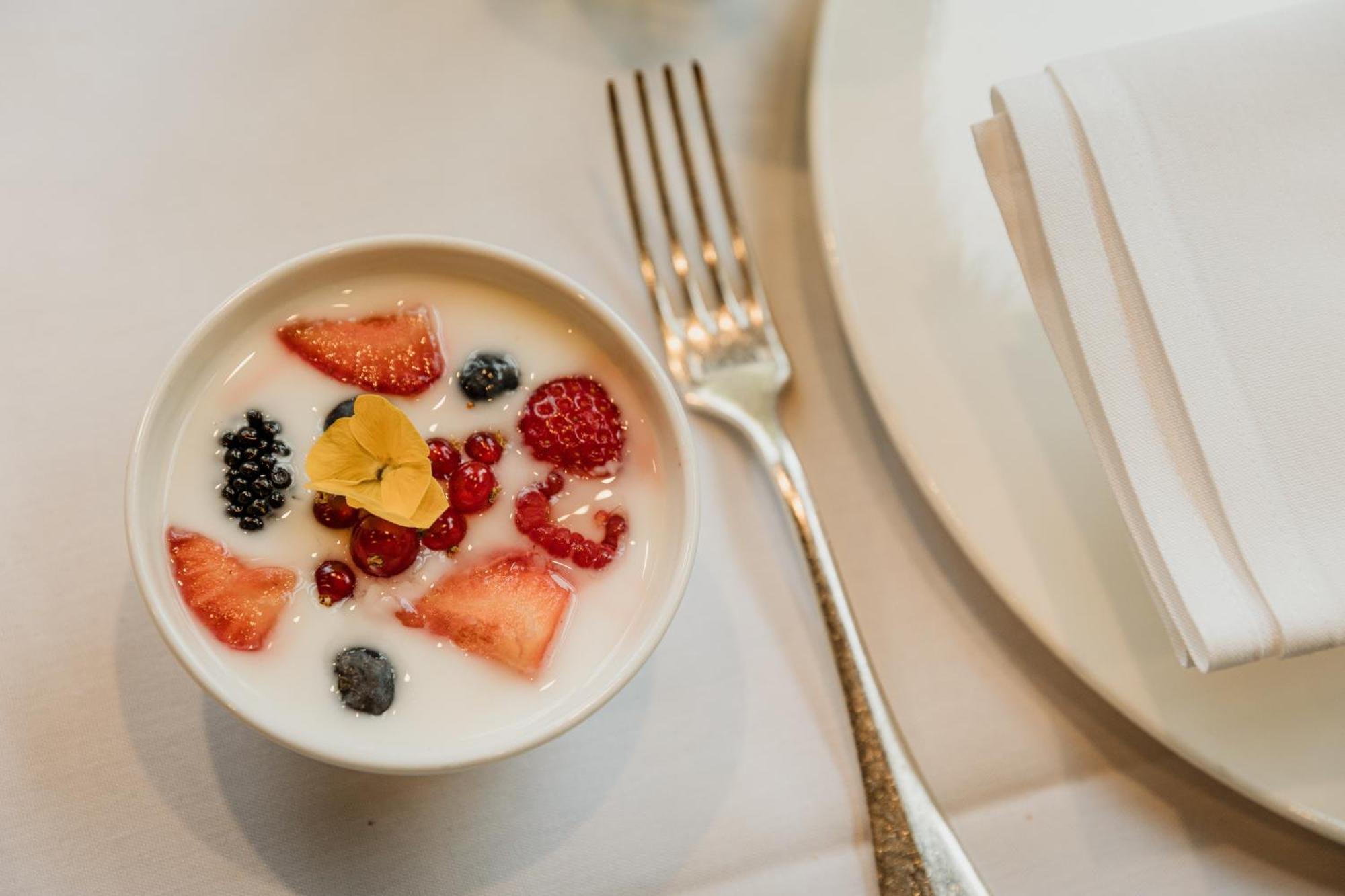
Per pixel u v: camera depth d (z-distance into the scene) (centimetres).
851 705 31
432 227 34
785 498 32
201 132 33
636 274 34
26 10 33
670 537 29
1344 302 29
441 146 34
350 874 30
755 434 33
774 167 35
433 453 29
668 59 35
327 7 34
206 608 28
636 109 35
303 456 29
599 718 31
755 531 33
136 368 32
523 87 35
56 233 32
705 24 36
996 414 32
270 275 28
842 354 34
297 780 30
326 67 34
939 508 31
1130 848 31
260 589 28
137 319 32
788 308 34
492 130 34
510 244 34
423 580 28
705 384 33
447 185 34
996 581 31
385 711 28
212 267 33
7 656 30
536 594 28
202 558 28
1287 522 28
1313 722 30
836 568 32
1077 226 29
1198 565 28
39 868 29
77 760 30
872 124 34
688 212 35
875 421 34
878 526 33
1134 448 29
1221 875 31
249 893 30
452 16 35
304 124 34
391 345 29
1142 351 29
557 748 31
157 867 30
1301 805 30
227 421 29
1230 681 31
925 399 32
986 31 34
